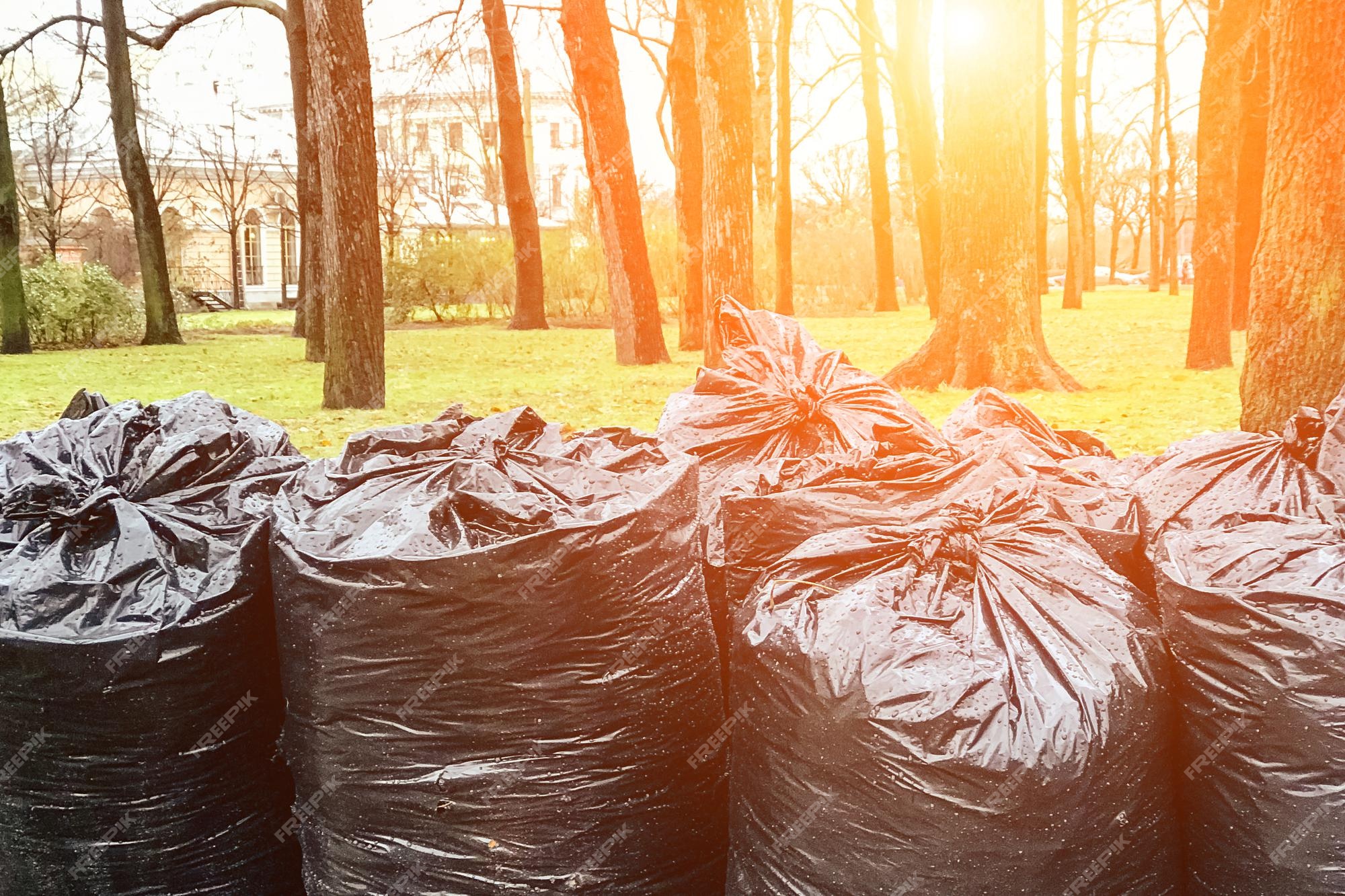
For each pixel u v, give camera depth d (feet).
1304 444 9.78
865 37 99.14
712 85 42.63
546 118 201.57
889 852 6.65
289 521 8.21
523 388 43.80
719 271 43.57
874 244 108.37
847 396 12.57
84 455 9.47
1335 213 15.06
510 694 7.52
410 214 143.84
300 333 82.79
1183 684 7.19
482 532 7.81
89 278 74.08
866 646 7.03
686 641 8.33
